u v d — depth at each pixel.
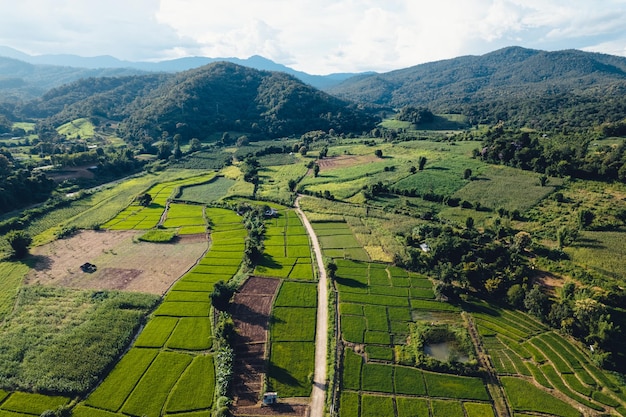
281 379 58.16
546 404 54.66
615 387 57.28
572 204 113.75
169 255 98.19
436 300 78.62
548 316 70.75
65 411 51.09
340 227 114.69
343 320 72.06
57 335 66.12
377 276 87.31
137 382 57.41
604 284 75.81
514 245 91.44
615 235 94.44
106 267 91.44
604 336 62.09
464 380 58.81
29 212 121.62
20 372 58.06
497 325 71.06
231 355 61.44
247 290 81.38
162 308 74.69
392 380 58.53
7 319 71.00
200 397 54.66
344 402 54.38
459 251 89.25
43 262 93.50
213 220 122.06
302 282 84.88
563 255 88.00
